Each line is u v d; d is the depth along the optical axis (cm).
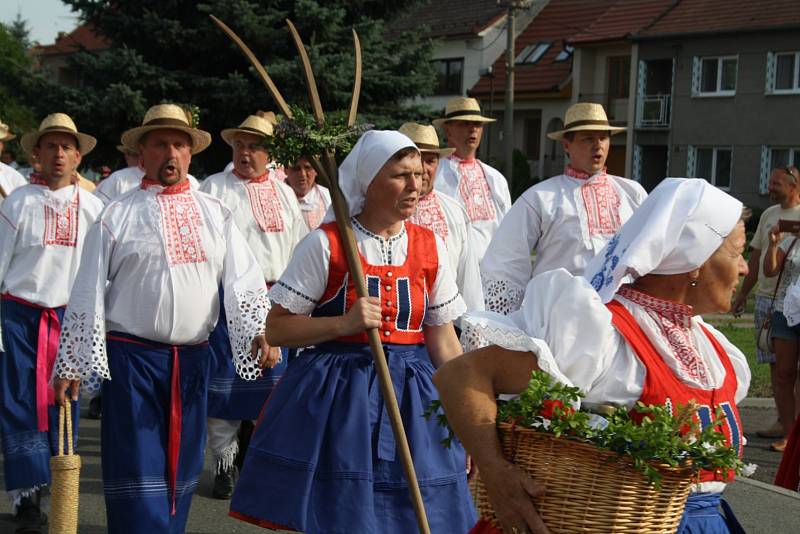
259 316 508
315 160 408
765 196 3133
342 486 389
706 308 285
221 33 1922
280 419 400
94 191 831
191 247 500
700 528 289
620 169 3697
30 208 602
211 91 1959
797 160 3080
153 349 492
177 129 503
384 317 409
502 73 3962
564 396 254
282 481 392
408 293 413
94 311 479
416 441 400
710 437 254
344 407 396
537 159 3941
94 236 489
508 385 271
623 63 3641
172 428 492
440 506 402
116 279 492
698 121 3266
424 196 643
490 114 3975
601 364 270
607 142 643
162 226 496
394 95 2025
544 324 273
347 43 1989
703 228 277
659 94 3391
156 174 503
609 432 249
